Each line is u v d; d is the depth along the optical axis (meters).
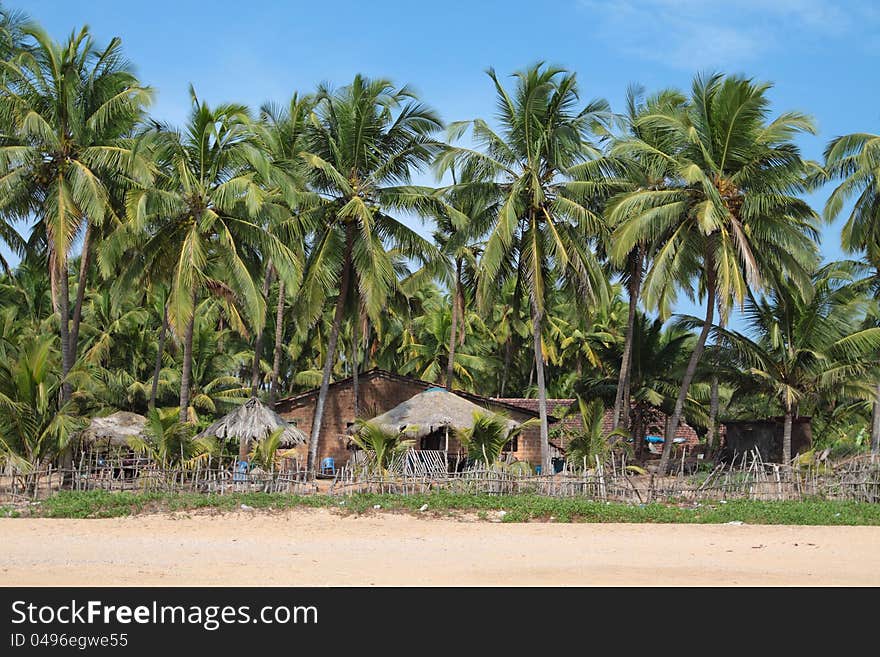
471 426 32.38
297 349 54.00
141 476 24.34
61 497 22.42
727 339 34.34
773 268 32.06
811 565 16.22
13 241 31.88
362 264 29.94
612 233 31.03
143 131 27.77
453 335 41.41
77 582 13.76
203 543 17.77
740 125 29.11
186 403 31.28
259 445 26.97
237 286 30.16
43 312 50.03
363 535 19.28
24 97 28.16
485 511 22.62
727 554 17.31
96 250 31.38
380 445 27.36
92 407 32.34
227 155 29.77
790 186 29.55
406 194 30.30
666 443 31.23
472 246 41.56
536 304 30.05
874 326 37.06
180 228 30.17
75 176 27.42
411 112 30.84
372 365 57.81
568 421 45.47
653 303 29.06
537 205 30.14
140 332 48.53
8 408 24.28
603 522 22.06
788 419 33.97
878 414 34.62
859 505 24.06
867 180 31.61
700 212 28.20
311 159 29.03
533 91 29.38
